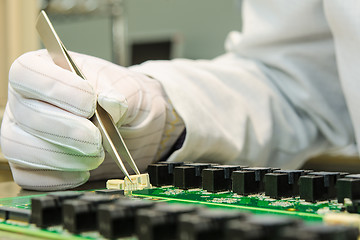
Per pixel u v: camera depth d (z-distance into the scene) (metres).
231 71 1.15
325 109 1.20
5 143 0.80
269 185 0.65
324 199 0.63
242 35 1.34
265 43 1.27
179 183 0.74
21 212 0.53
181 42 4.41
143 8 4.66
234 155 1.02
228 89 1.08
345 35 1.06
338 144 1.24
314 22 1.21
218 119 1.01
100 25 4.77
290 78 1.22
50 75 0.73
